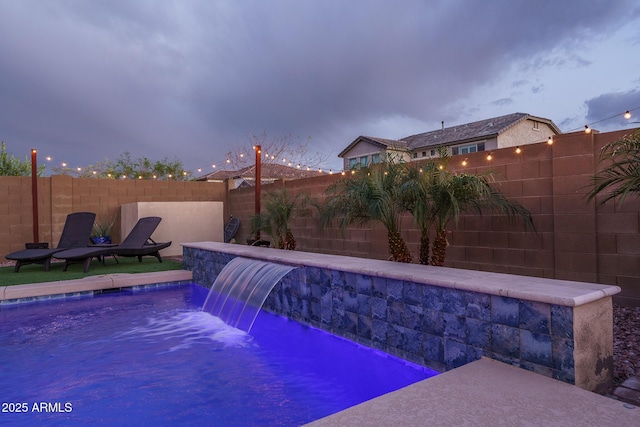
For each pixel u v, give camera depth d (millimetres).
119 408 3018
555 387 2357
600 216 4566
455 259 5992
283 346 4410
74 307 6070
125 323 5277
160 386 3412
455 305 3104
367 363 3881
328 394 3271
